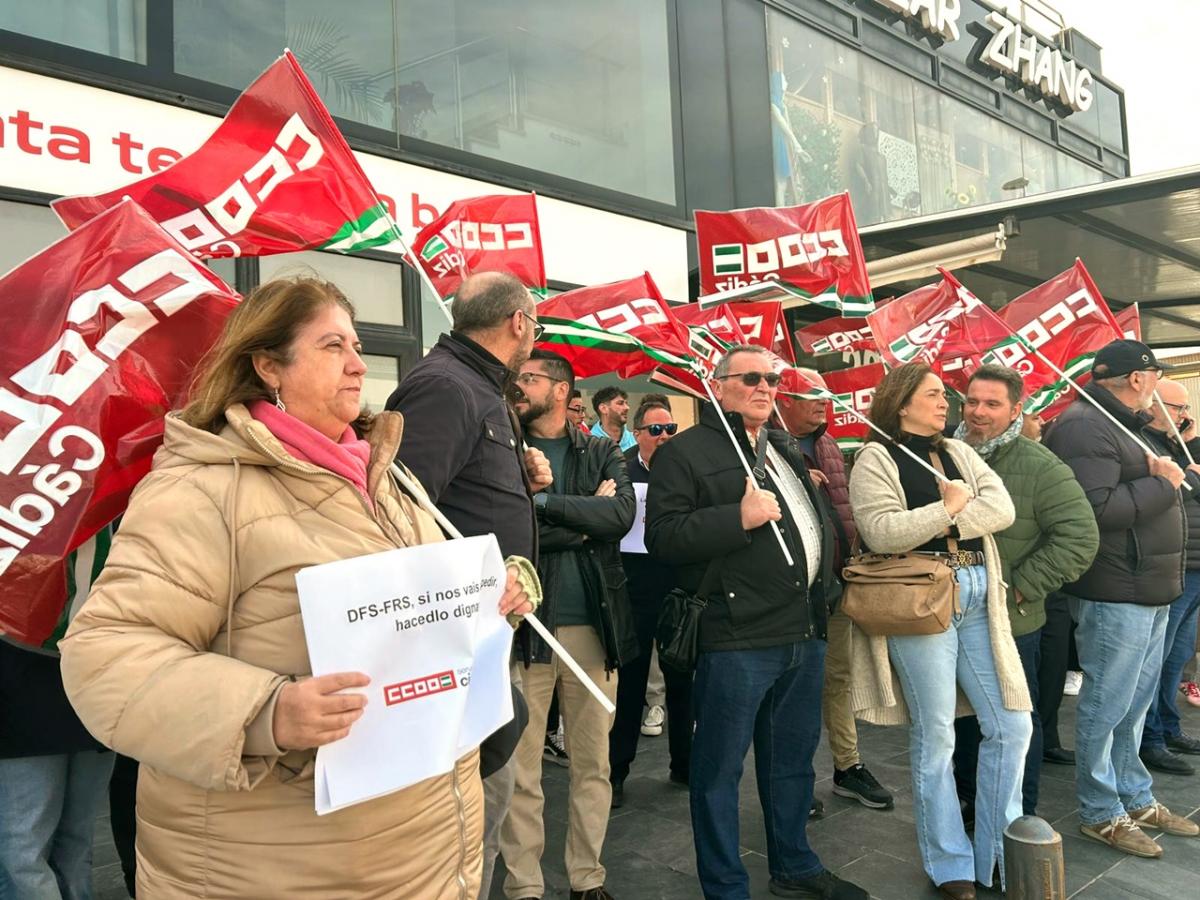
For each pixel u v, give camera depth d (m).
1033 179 10.98
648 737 5.09
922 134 9.58
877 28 9.19
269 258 5.06
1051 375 4.72
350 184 2.47
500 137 6.27
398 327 5.57
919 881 3.15
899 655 3.09
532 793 2.91
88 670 1.22
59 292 1.83
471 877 1.55
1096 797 3.52
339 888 1.34
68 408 1.79
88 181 4.45
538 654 2.82
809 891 3.02
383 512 1.52
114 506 1.84
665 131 7.36
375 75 5.64
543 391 3.34
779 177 8.16
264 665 1.32
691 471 2.96
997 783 3.04
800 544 2.92
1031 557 3.25
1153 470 3.49
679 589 2.96
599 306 3.91
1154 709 4.38
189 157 2.39
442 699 1.36
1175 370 11.47
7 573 1.74
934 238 6.94
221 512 1.32
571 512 2.96
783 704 3.04
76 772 2.35
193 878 1.33
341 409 1.49
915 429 3.21
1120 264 7.77
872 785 3.91
